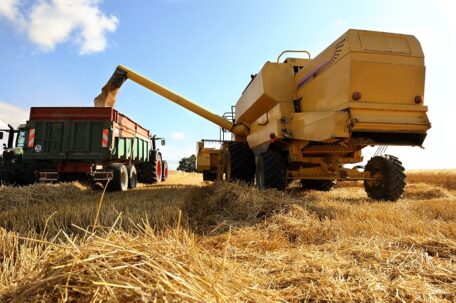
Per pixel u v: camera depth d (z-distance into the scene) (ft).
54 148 26.48
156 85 32.63
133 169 32.40
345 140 16.74
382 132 16.69
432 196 25.40
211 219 13.70
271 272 6.91
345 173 21.33
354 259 7.57
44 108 26.86
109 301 3.86
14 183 30.37
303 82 21.08
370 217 12.69
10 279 5.73
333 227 10.88
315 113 17.71
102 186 28.96
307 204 15.17
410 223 11.42
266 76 22.65
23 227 11.37
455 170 59.93
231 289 4.91
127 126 32.42
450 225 10.88
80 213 13.19
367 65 15.93
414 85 16.52
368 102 15.94
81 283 4.18
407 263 7.23
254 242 9.60
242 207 14.62
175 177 69.00
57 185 24.07
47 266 4.70
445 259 7.84
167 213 13.35
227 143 32.50
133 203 17.13
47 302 4.04
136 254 4.71
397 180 20.06
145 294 3.84
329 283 6.04
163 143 51.70
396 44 16.63
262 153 21.61
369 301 5.49
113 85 32.89
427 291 5.80
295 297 5.61
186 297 3.93
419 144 17.60
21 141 31.42
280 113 21.06
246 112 28.50
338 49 16.99
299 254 8.13
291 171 21.74
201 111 32.40
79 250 4.67
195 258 5.13
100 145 26.66
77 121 26.71
